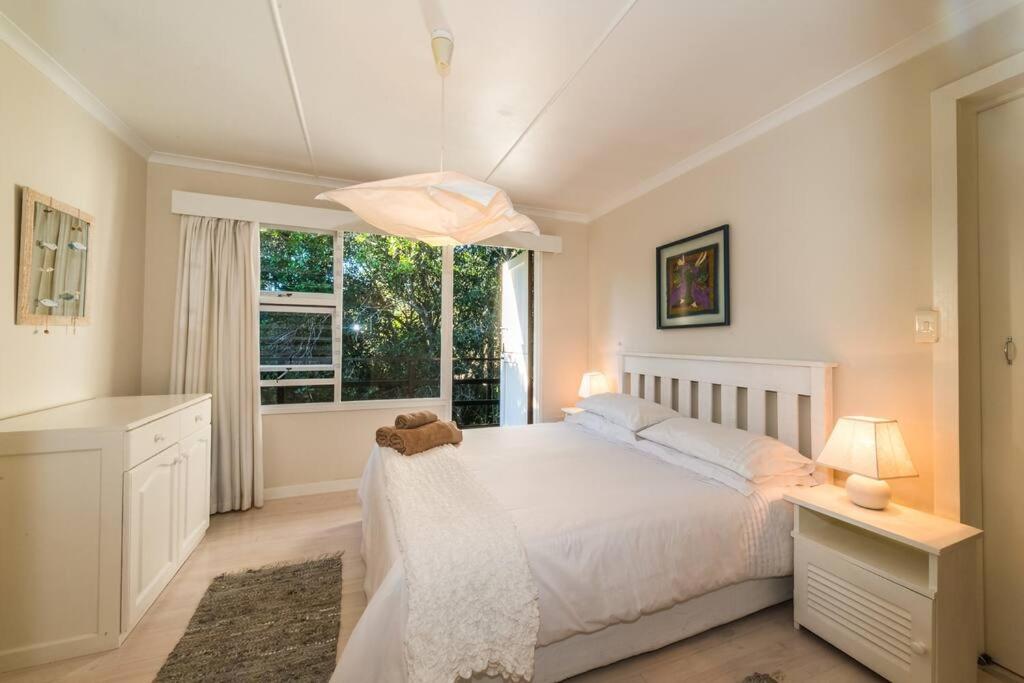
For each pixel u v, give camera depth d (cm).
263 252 326
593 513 154
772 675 152
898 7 156
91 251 229
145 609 183
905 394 177
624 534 149
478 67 193
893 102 182
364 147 276
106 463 165
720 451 199
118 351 258
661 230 318
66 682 147
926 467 171
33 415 185
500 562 126
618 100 220
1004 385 159
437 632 113
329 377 343
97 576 163
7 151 176
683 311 294
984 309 164
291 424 329
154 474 190
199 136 263
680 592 154
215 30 172
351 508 304
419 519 138
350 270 352
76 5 159
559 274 410
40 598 156
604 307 391
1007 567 157
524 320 426
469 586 120
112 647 163
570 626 134
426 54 185
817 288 212
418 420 239
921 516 158
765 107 226
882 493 162
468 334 462
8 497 153
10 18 166
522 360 429
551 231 405
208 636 170
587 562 140
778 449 199
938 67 168
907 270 177
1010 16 149
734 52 182
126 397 245
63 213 207
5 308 176
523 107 227
